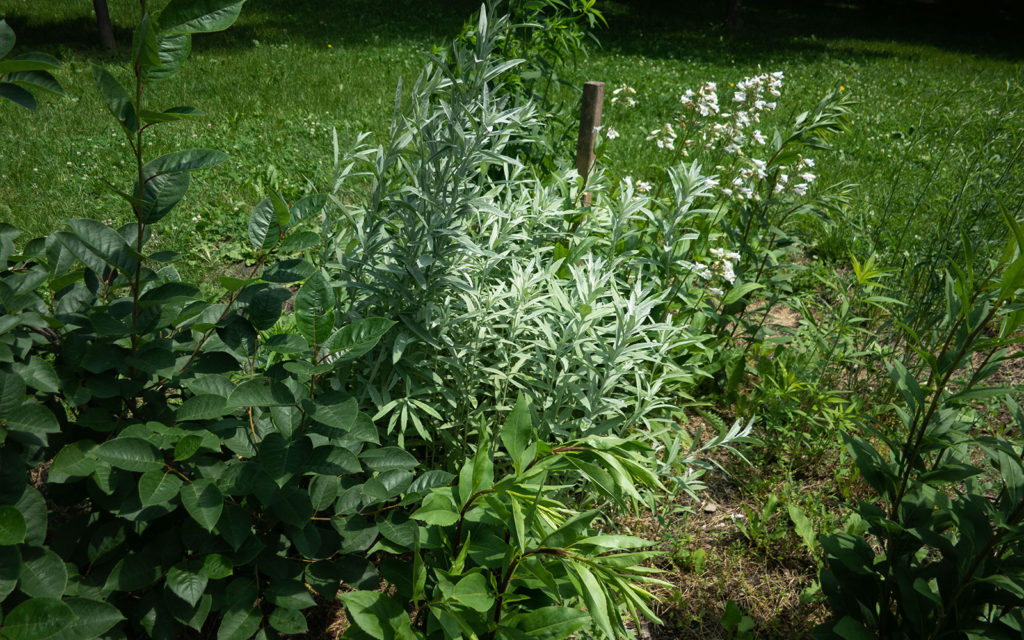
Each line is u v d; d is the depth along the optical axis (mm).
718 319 3461
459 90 2258
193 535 1741
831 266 4891
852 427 3221
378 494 1881
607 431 2500
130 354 1754
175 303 1828
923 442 1952
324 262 2705
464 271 2639
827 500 3000
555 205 3172
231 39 12141
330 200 2402
